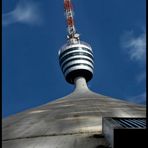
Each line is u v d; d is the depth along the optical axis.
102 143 33.44
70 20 189.50
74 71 175.25
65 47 183.12
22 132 45.12
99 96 98.69
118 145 25.33
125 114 58.69
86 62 177.75
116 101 81.19
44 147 35.50
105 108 65.44
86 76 177.38
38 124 50.88
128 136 25.41
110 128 29.48
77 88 150.38
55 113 61.56
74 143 35.31
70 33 189.38
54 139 38.41
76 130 41.84
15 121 59.03
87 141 35.25
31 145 37.03
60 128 44.50
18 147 37.00
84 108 65.75
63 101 86.50
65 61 179.50
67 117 55.00
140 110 64.31
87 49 182.75
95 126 43.91
